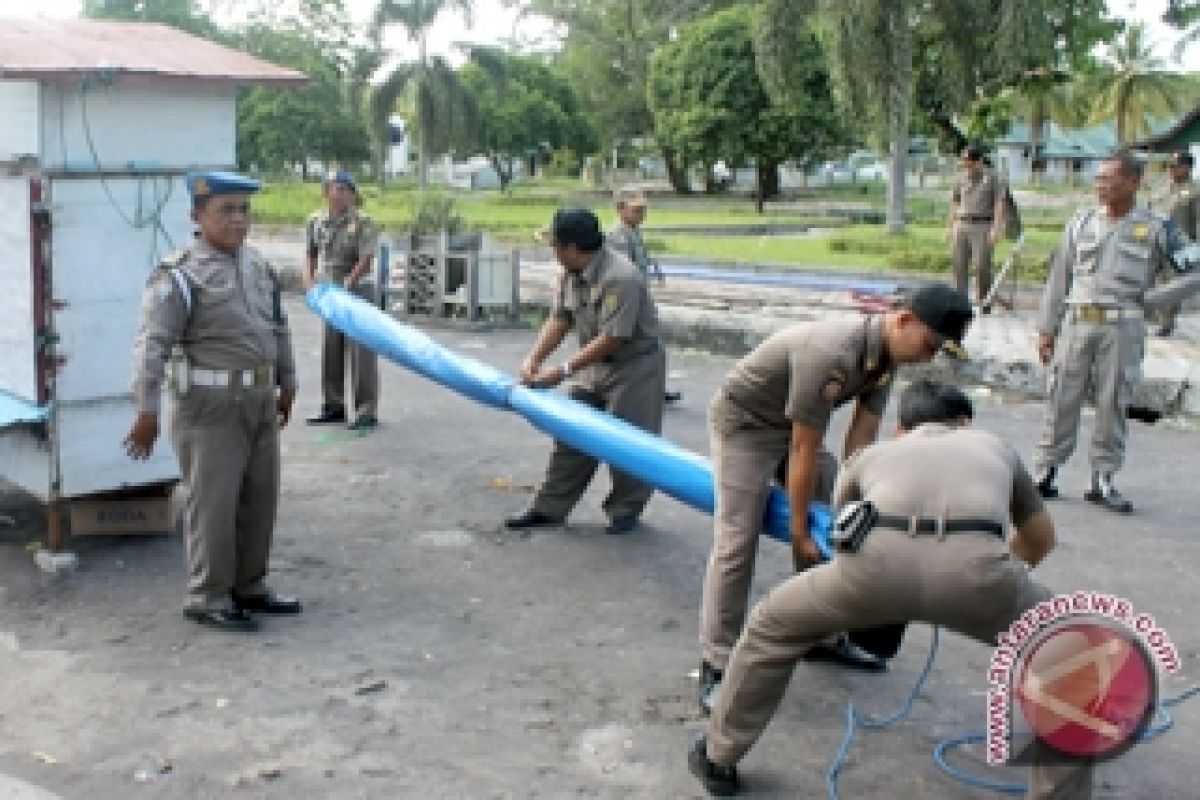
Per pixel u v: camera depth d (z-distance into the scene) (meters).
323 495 6.92
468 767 3.89
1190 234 12.09
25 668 4.57
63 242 5.35
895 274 17.14
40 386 5.40
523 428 8.70
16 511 6.45
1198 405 9.14
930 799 3.76
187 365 4.72
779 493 4.34
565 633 5.03
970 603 3.20
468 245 13.39
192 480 4.86
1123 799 3.81
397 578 5.63
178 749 3.97
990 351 10.38
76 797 3.66
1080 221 6.94
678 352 12.08
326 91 45.44
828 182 62.78
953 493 3.28
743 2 44.19
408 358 6.57
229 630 4.95
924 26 22.98
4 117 5.30
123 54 5.46
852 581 3.31
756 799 3.73
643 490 6.30
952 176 61.62
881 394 4.13
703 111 38.88
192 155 5.69
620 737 4.12
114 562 5.70
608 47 54.28
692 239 26.38
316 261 8.61
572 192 51.69
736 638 4.34
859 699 4.48
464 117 35.59
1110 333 6.79
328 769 3.86
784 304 13.42
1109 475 6.95
